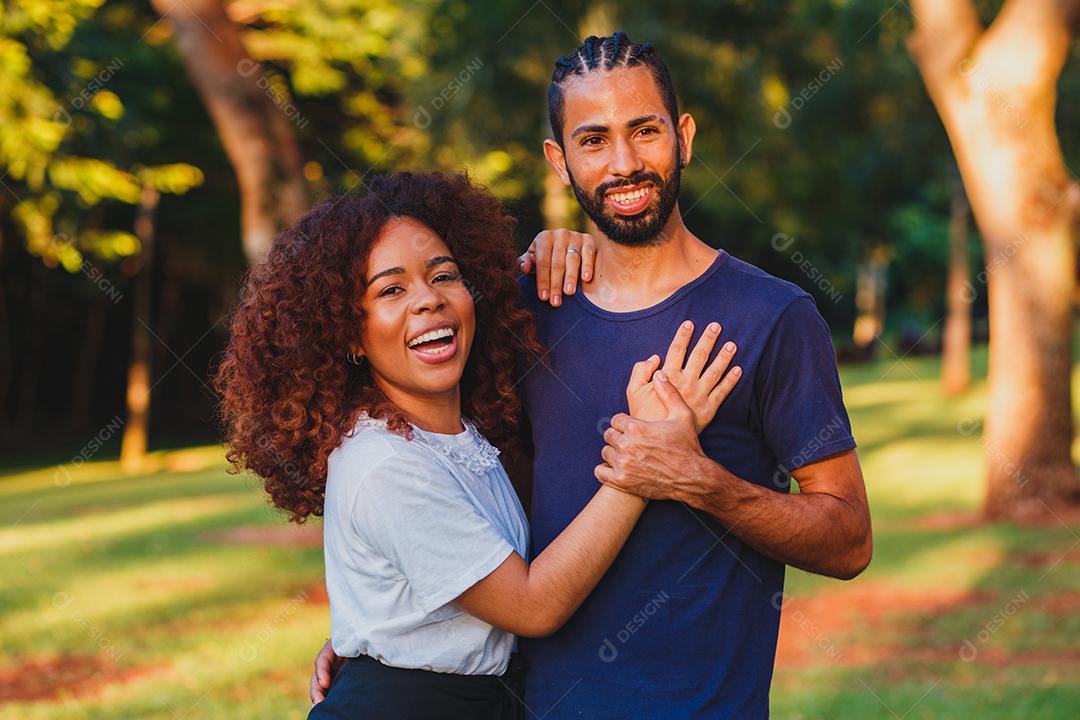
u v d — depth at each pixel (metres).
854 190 20.05
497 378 2.75
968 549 9.41
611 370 2.62
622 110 2.51
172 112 19.50
